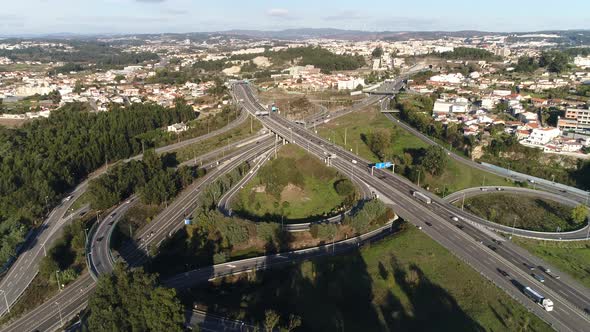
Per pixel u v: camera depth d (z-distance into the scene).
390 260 172.00
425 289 155.00
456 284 156.50
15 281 170.50
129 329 126.12
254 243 198.88
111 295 129.25
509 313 141.38
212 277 169.38
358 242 195.50
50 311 152.88
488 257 173.75
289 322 143.50
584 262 175.12
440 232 194.12
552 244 188.75
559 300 147.50
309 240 199.12
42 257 187.00
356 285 159.62
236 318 143.50
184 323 138.38
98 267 168.25
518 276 161.00
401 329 138.25
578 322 136.75
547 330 133.25
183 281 166.62
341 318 145.62
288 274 170.50
